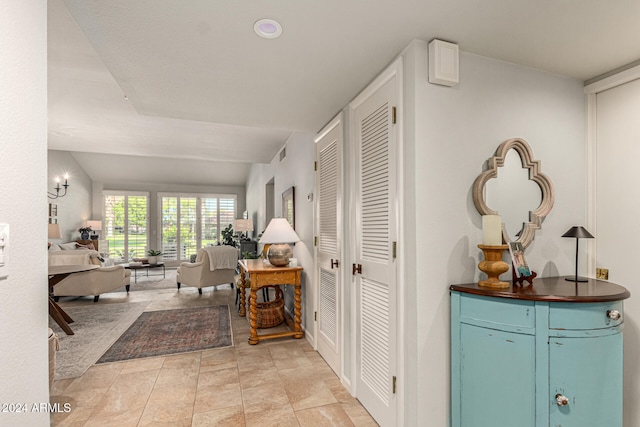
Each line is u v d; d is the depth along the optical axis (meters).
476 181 1.66
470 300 1.52
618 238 1.82
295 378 2.46
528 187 1.79
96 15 1.37
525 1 1.29
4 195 0.79
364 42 1.59
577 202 1.93
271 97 2.28
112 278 5.06
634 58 1.74
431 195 1.59
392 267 1.75
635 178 1.77
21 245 0.85
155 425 1.88
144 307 4.60
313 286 3.14
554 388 1.36
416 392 1.55
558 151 1.89
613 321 1.42
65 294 4.72
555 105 1.90
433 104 1.60
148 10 1.33
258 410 2.03
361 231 2.15
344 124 2.44
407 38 1.57
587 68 1.85
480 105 1.71
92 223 8.02
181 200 9.66
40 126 0.93
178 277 5.82
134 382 2.39
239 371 2.58
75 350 3.00
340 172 2.46
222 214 10.05
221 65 1.81
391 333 1.76
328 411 2.03
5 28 0.79
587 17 1.40
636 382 1.74
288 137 4.39
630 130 1.79
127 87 2.11
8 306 0.80
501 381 1.43
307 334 3.32
